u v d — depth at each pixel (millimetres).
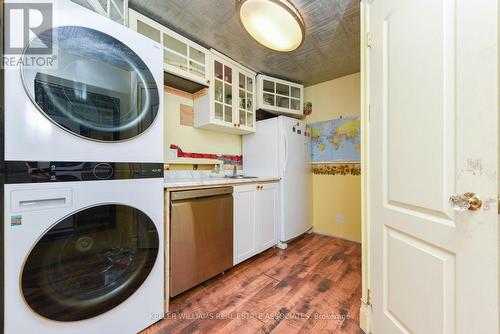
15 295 806
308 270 1911
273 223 2367
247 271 1894
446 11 714
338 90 2818
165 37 1770
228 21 1722
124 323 1101
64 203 904
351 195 2709
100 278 1021
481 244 615
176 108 2129
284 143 2480
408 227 887
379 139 1078
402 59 910
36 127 838
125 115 1088
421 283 825
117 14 1362
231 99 2342
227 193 1812
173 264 1398
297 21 1415
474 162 635
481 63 616
